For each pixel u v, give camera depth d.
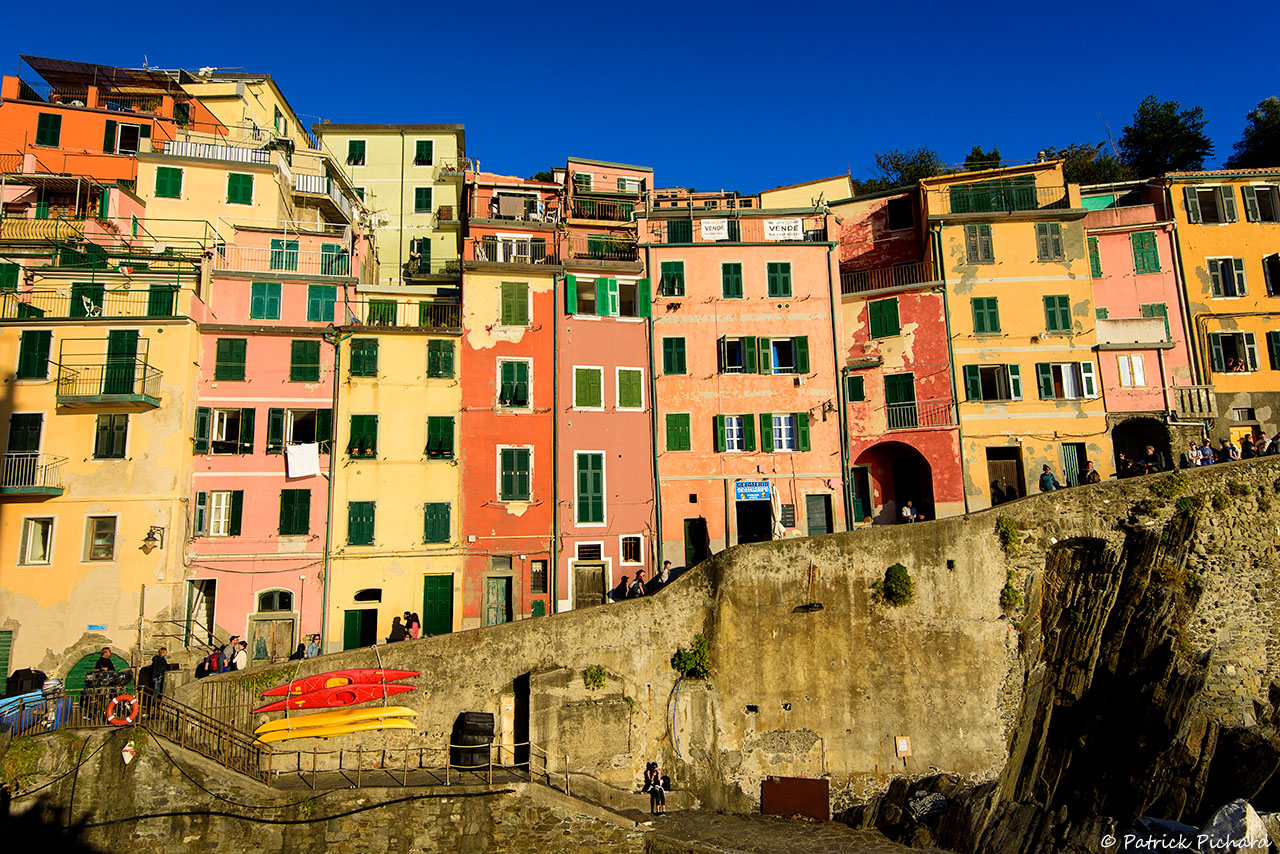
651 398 39.53
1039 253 41.19
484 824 25.17
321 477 35.84
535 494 37.38
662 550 37.84
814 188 50.78
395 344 37.59
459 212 56.56
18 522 33.09
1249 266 41.69
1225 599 31.00
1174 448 38.94
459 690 28.56
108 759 24.69
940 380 39.84
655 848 26.08
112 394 33.59
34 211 42.34
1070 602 32.47
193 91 51.75
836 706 30.98
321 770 27.05
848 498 39.06
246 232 42.06
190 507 34.53
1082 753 30.72
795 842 27.12
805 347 40.50
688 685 30.42
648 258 41.31
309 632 34.41
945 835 28.53
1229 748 28.09
